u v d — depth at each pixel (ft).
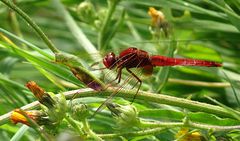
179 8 1.49
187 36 1.55
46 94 1.21
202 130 1.22
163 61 1.26
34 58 1.31
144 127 1.22
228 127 1.21
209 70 1.40
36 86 1.21
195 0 1.53
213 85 1.48
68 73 1.30
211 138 1.24
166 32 1.44
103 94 1.23
